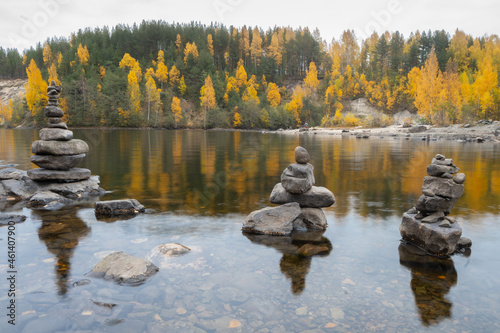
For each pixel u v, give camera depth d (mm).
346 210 7980
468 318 3324
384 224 6832
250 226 6328
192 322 3209
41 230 6297
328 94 113750
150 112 103062
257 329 3098
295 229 6562
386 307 3537
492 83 67250
